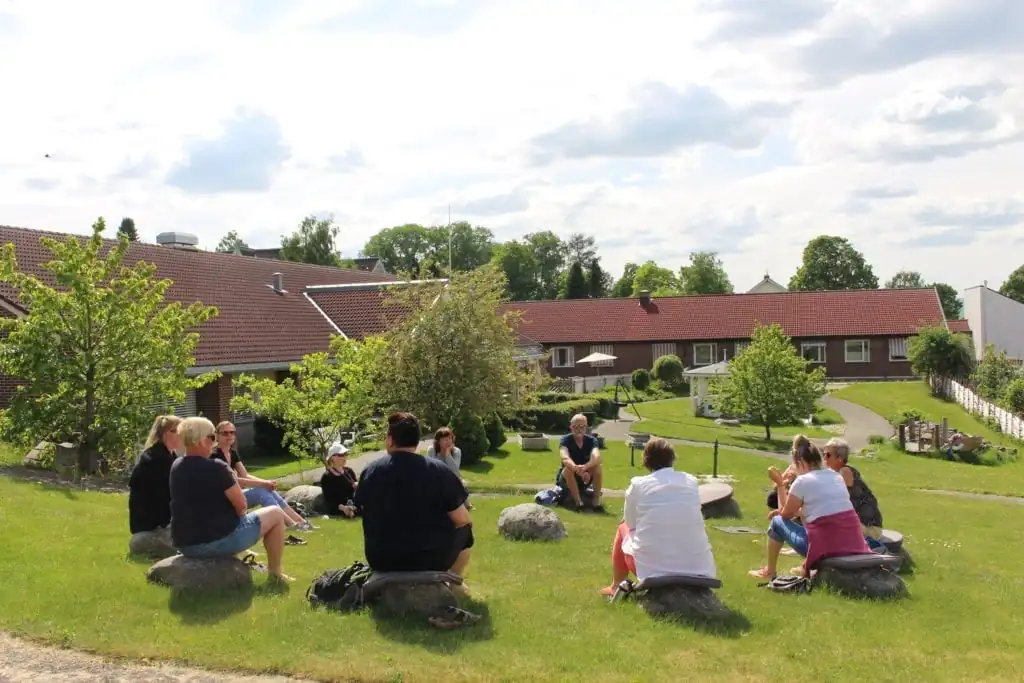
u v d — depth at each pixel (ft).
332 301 120.67
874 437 120.98
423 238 399.85
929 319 197.26
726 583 28.78
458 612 21.89
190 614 21.90
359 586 22.81
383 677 18.28
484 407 75.87
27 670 18.51
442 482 22.59
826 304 208.33
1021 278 379.14
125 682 17.99
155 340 59.52
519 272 426.51
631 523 25.39
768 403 117.60
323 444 68.13
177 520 24.58
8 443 64.44
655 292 393.29
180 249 112.06
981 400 141.08
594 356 180.55
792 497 28.58
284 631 20.72
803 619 24.43
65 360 56.44
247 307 106.63
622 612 24.22
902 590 27.91
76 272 56.95
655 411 151.33
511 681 18.33
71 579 24.86
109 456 59.77
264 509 25.48
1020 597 29.45
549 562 31.24
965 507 64.39
